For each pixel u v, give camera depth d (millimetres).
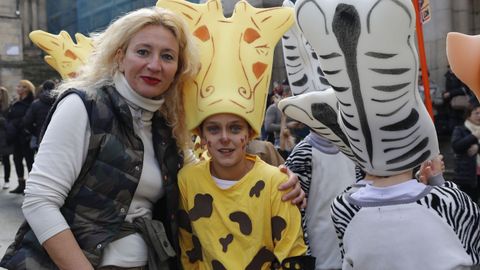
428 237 2000
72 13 25250
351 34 1832
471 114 6035
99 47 2311
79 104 2160
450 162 7777
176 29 2271
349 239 2141
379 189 2115
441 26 10367
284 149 5660
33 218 2090
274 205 2350
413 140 1994
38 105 7660
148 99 2256
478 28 10484
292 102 2295
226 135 2342
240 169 2396
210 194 2391
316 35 1915
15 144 8836
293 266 2314
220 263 2328
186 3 2611
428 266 1990
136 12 2271
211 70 2432
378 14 1788
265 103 2479
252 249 2336
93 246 2148
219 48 2484
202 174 2412
